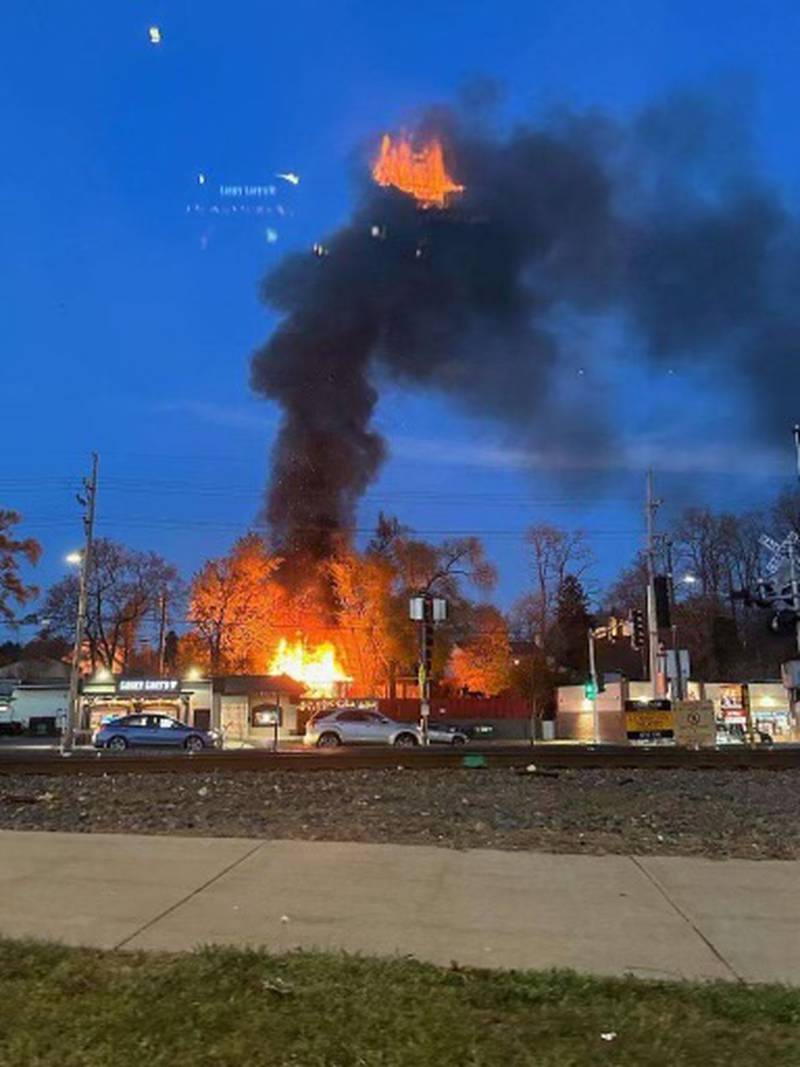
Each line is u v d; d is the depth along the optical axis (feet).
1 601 185.68
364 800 37.99
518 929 18.63
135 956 16.56
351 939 17.84
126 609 243.40
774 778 47.26
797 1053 12.34
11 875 23.36
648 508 165.17
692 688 172.35
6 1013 13.64
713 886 22.44
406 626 191.21
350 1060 12.13
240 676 176.86
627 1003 14.17
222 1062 12.09
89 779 47.16
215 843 27.84
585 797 39.09
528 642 221.25
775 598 96.63
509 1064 12.01
